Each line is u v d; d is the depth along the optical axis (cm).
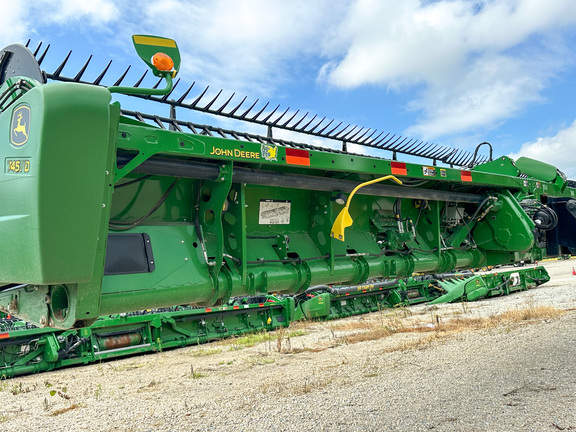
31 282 257
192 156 332
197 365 992
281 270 411
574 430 396
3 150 278
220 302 371
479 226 591
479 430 413
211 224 377
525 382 543
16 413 710
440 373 631
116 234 330
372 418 477
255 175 380
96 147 256
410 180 495
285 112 557
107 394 783
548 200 613
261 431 482
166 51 320
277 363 909
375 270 483
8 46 373
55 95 246
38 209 245
